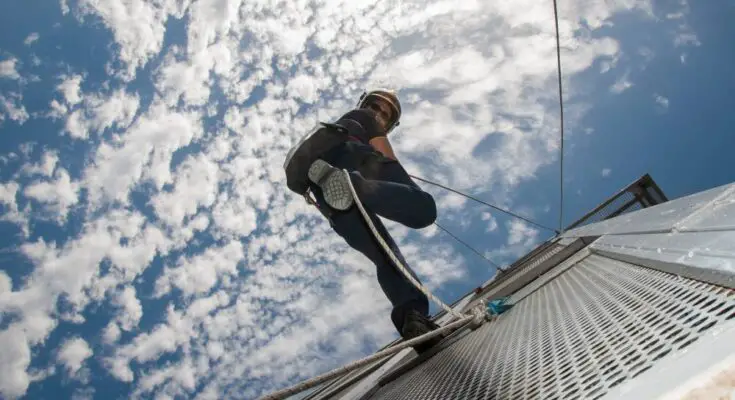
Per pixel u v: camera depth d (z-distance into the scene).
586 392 0.79
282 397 0.97
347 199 2.34
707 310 0.85
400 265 2.04
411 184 2.68
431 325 2.53
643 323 1.02
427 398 1.49
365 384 3.45
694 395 0.54
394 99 3.25
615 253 2.18
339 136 2.68
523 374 1.13
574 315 1.51
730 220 1.20
